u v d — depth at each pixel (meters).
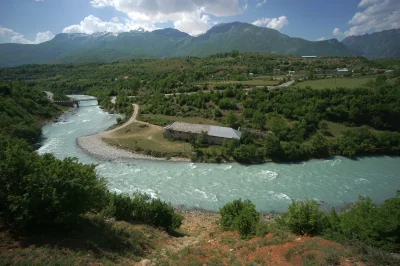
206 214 39.84
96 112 123.44
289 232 23.08
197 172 56.09
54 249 16.81
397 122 80.62
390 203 21.33
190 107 100.31
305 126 75.75
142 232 25.16
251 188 48.88
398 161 63.88
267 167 59.34
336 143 68.38
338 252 16.36
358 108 82.31
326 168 59.03
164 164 60.50
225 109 95.44
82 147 70.44
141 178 52.59
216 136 68.62
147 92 147.00
